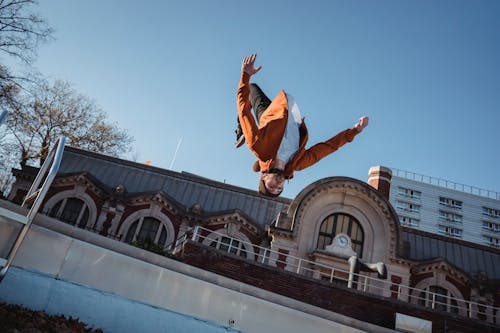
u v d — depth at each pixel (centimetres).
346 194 2553
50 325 798
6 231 528
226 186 3083
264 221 2886
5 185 3753
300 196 2500
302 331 1229
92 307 989
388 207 2470
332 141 451
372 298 1772
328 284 1780
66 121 3133
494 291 2536
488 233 8881
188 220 2730
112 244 1101
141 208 2723
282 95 433
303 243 2422
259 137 395
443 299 2522
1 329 684
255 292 1275
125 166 3092
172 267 1176
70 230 1046
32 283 924
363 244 2452
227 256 1788
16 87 2319
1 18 2083
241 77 405
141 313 1052
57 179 2670
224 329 1143
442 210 9025
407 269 2347
